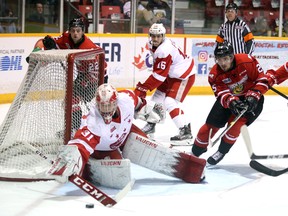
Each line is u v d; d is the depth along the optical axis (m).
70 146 5.52
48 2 13.26
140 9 14.27
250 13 15.16
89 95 7.08
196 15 14.91
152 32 7.90
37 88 6.55
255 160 7.30
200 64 13.49
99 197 5.44
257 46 13.74
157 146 6.38
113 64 12.79
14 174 6.20
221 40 11.05
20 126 6.55
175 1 14.60
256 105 6.76
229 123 7.12
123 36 12.82
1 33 11.79
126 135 6.16
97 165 6.16
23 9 12.98
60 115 6.45
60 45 7.85
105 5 13.95
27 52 11.74
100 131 5.75
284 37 14.05
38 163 6.38
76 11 13.68
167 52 7.93
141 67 13.16
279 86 13.87
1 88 11.44
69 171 5.40
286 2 15.16
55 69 6.47
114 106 5.62
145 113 6.55
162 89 8.55
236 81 6.87
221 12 15.05
